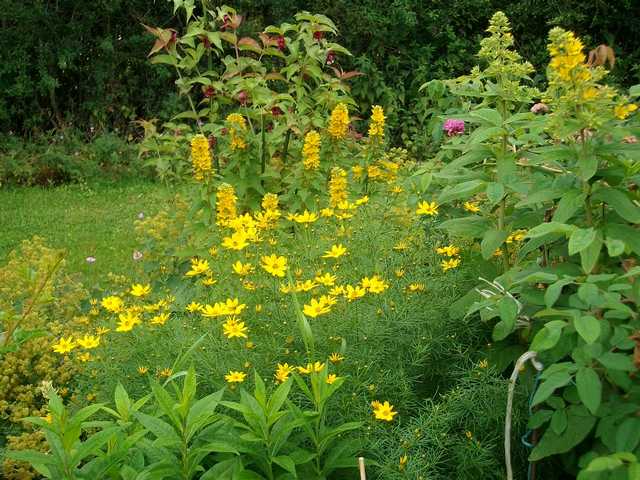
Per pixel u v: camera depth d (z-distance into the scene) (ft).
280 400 7.53
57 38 31.68
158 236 15.93
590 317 6.70
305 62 18.45
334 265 10.81
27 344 11.37
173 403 7.58
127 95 33.40
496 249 9.80
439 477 8.33
